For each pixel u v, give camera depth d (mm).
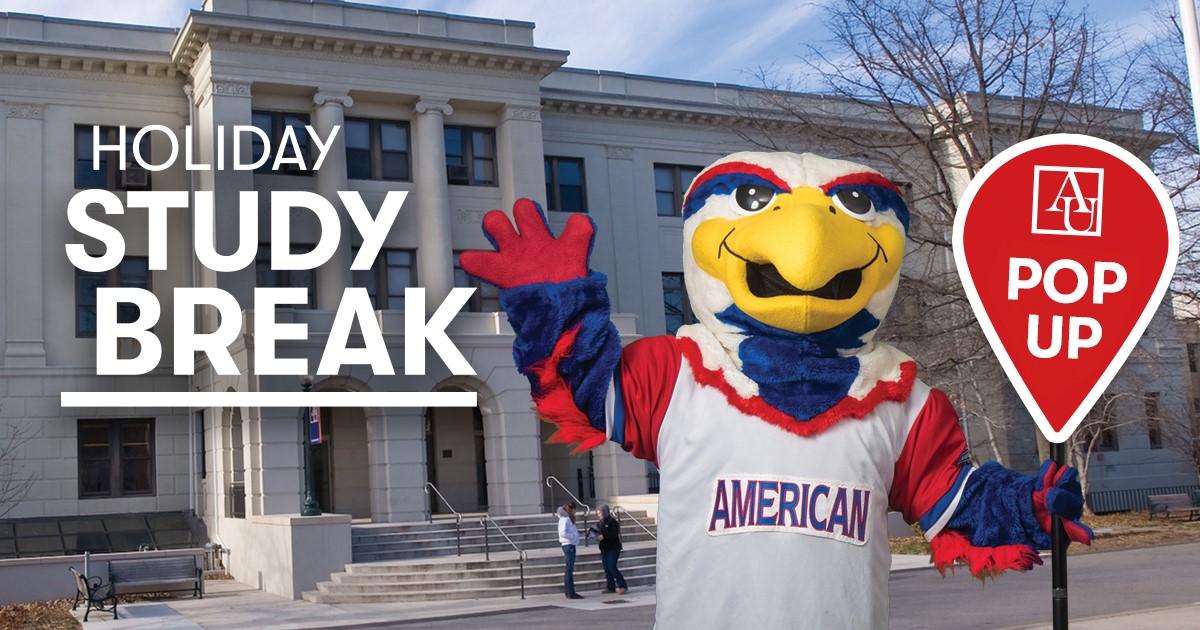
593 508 29047
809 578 3688
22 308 29844
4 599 21922
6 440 29094
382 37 30219
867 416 3922
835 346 4062
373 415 26750
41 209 30375
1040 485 3916
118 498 30078
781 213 3879
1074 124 24000
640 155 37031
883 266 3992
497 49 31578
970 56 23719
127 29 31656
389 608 19266
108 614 19609
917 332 23219
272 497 24672
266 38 29188
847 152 24484
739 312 4051
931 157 23859
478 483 32938
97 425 30312
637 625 15484
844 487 3789
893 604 16656
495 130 32750
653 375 4062
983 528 3926
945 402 4168
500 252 4137
